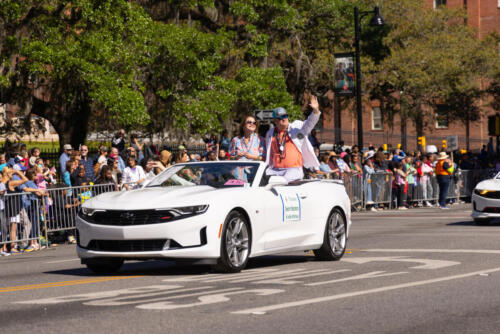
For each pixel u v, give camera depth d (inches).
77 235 410.9
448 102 2272.4
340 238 490.9
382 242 602.5
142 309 285.1
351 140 2116.1
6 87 1311.5
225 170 444.1
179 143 1443.2
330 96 2596.0
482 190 799.1
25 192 667.4
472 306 291.6
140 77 1439.5
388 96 2174.0
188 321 259.6
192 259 391.2
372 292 325.7
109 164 795.4
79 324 257.8
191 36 1374.3
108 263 412.2
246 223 415.2
